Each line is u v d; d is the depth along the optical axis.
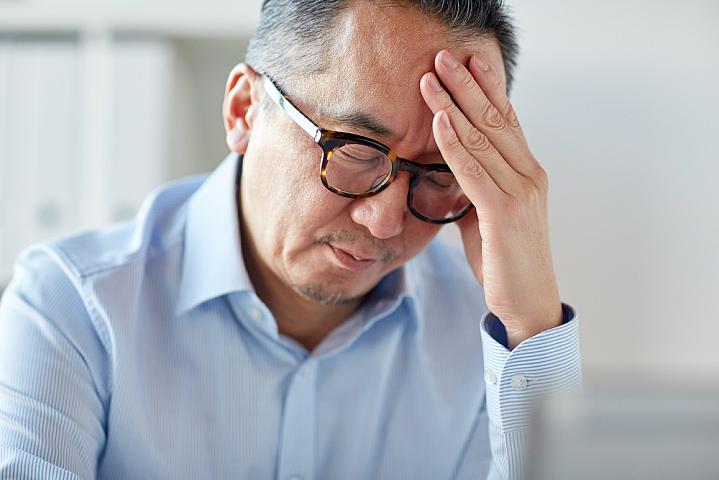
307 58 0.96
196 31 2.07
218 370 1.16
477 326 1.32
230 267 1.13
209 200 1.20
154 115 2.08
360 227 1.00
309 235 1.01
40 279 1.13
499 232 1.03
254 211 1.10
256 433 1.16
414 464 1.25
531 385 1.07
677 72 2.29
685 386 0.52
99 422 1.09
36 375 1.05
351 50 0.93
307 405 1.17
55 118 2.08
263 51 1.04
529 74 2.30
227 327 1.16
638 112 2.30
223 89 2.30
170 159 2.13
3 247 2.08
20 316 1.09
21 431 1.00
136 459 1.11
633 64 2.29
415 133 0.95
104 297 1.11
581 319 2.35
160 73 2.08
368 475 1.23
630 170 2.31
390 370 1.25
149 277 1.18
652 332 2.35
